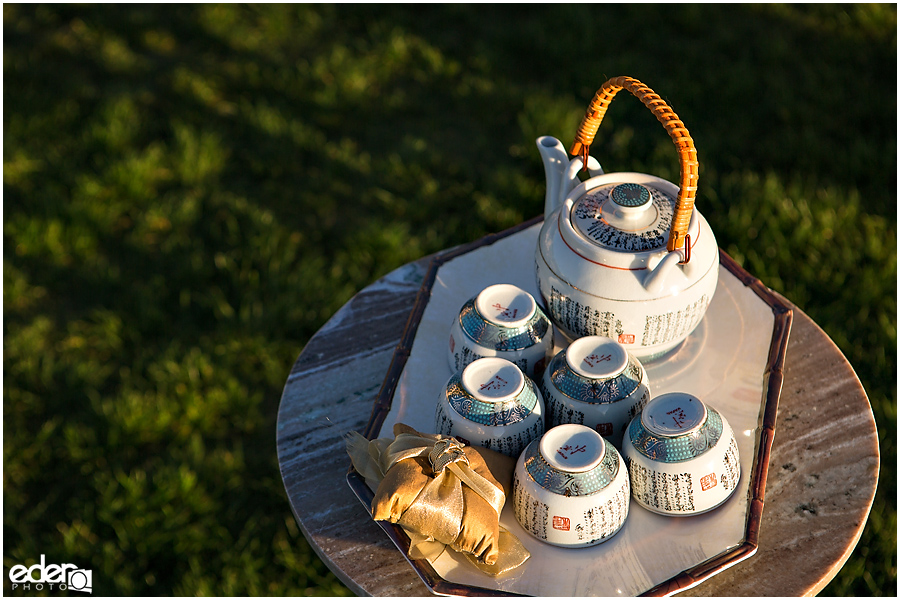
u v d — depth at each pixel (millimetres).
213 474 1697
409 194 2371
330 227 2312
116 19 3166
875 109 2428
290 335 1989
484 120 2643
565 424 868
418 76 2838
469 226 2182
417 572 867
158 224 2318
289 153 2500
